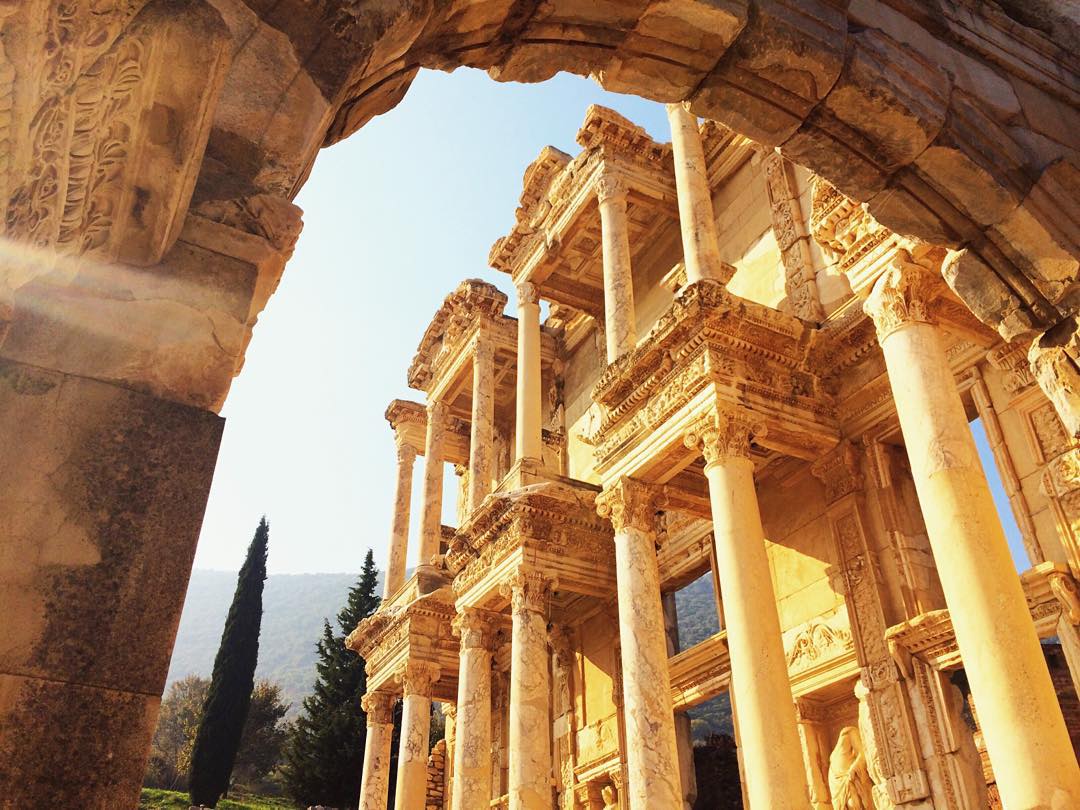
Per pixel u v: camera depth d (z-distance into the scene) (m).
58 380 4.15
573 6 7.48
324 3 5.14
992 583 9.55
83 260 4.40
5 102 3.47
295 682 184.50
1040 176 8.73
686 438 15.05
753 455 17.20
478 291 28.50
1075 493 12.35
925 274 12.34
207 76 4.19
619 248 20.78
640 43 7.98
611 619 22.33
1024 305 9.12
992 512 10.20
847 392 16.00
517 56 7.82
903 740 13.36
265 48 4.98
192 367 4.47
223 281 4.69
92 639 3.77
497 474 32.44
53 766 3.51
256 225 4.86
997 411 13.90
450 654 26.31
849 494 15.59
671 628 21.62
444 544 32.25
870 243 13.05
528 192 26.56
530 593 19.53
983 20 9.52
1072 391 8.74
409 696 25.62
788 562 16.78
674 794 13.83
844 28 8.28
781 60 8.06
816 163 8.92
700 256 16.81
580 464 26.70
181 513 4.17
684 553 21.02
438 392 30.61
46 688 3.61
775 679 12.38
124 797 3.59
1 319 4.05
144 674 3.81
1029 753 8.56
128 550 3.98
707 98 8.52
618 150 22.36
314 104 5.09
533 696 18.45
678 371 15.73
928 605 14.13
